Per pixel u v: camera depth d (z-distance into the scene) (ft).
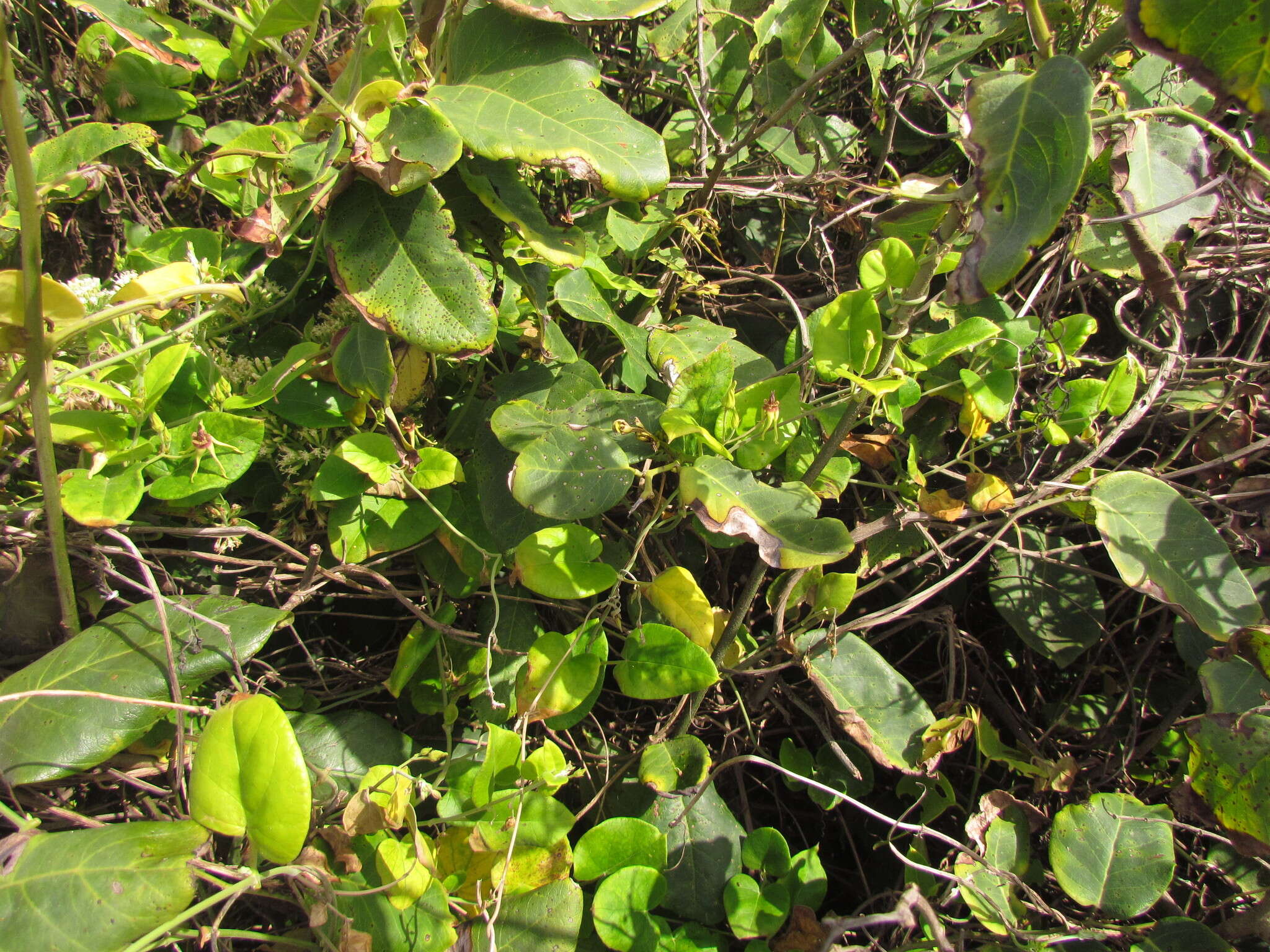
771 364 1.73
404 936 1.30
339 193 1.44
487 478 1.63
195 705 1.59
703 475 1.36
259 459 1.70
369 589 1.62
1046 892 1.65
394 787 1.37
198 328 1.63
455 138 1.36
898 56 2.08
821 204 1.97
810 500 1.36
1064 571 1.81
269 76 2.23
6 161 2.04
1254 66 1.08
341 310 1.66
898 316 1.37
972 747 1.83
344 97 1.49
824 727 1.65
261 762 1.17
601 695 1.83
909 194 1.48
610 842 1.44
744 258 2.22
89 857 1.13
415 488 1.55
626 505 1.78
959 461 1.70
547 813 1.39
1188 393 1.80
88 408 1.54
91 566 1.45
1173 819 1.48
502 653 1.56
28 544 1.46
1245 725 1.43
